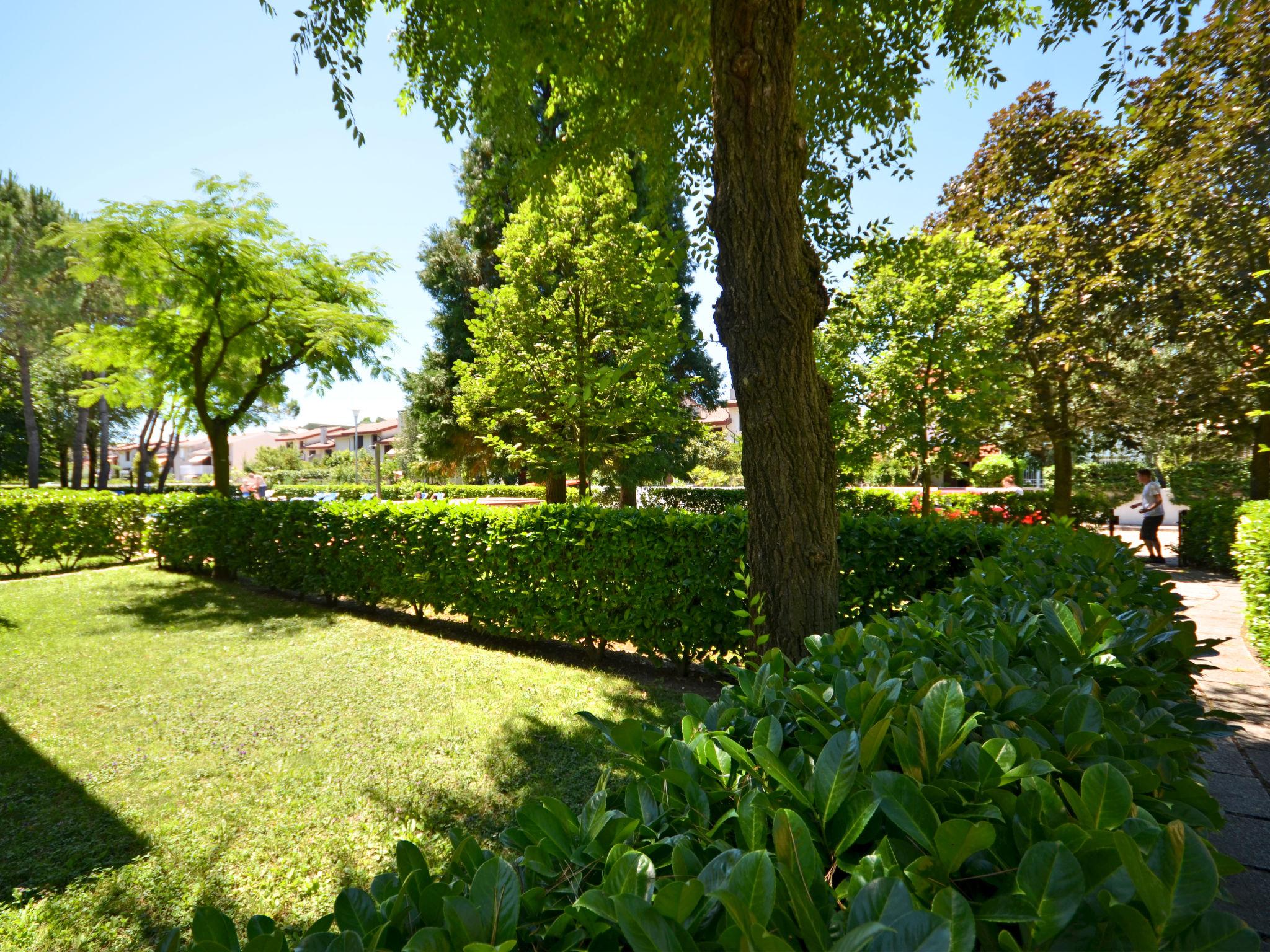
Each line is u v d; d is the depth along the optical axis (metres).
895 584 4.84
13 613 7.80
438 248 19.25
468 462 20.03
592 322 11.36
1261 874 2.43
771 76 3.28
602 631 5.73
